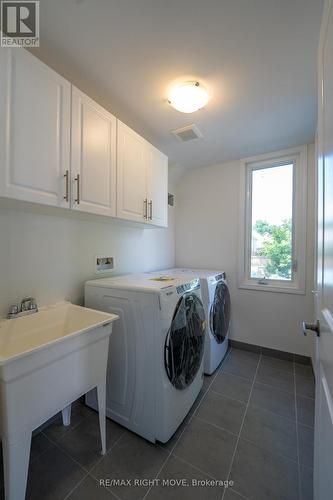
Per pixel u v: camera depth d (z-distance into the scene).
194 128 1.99
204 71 1.35
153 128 1.99
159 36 1.13
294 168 2.46
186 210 3.12
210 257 2.93
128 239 2.30
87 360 1.20
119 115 1.79
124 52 1.22
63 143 1.20
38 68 1.08
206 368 2.14
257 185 2.69
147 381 1.39
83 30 1.09
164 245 2.95
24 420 0.92
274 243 2.60
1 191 0.94
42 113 1.10
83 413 1.65
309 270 2.34
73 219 1.72
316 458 0.91
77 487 1.14
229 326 2.77
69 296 1.69
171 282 1.67
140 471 1.22
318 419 0.89
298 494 1.11
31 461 1.27
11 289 1.34
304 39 1.14
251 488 1.14
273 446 1.38
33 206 1.20
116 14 1.02
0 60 0.93
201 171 2.99
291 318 2.44
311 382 2.05
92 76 1.39
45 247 1.53
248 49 1.20
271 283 2.60
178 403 1.48
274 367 2.31
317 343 1.00
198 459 1.29
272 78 1.40
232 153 2.54
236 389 1.94
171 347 1.40
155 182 2.03
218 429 1.51
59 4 0.98
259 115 1.81
